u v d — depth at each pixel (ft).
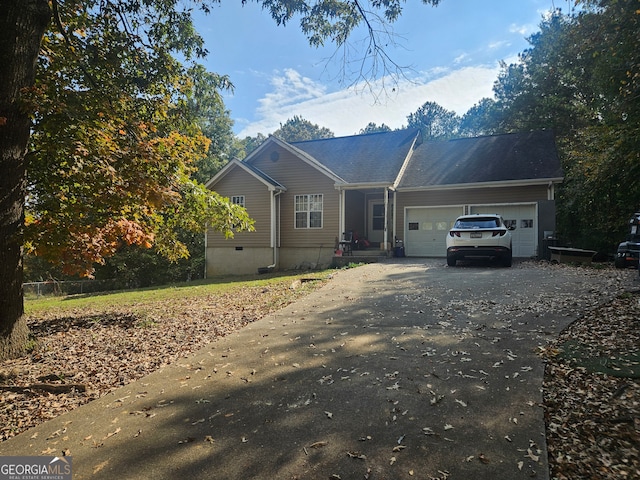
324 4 24.68
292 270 57.11
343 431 10.09
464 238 38.91
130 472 8.84
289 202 60.39
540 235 49.57
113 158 19.36
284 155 60.95
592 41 31.76
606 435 9.32
